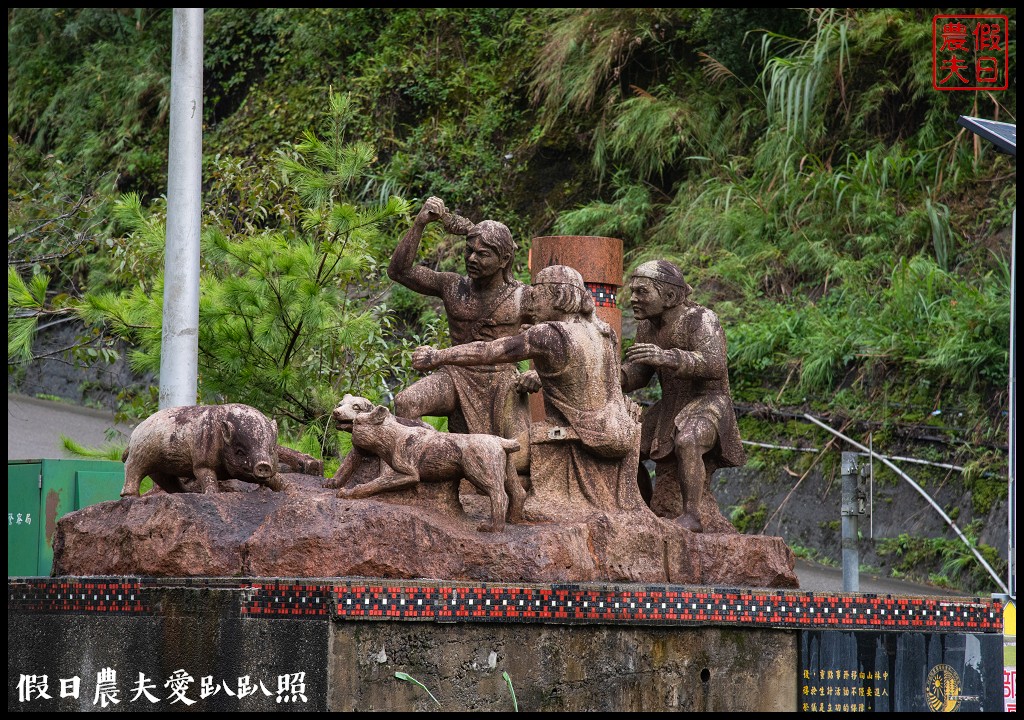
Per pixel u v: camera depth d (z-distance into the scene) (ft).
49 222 54.08
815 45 63.21
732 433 31.99
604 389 29.53
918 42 62.23
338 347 40.70
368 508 25.77
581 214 64.85
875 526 49.70
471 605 24.50
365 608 23.50
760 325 56.59
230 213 51.60
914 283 54.24
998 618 29.73
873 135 63.82
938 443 49.60
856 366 53.72
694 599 26.68
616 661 25.84
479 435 27.09
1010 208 56.95
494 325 30.94
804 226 61.05
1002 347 49.73
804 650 27.89
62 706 25.39
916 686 28.73
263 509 26.86
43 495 35.81
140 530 25.90
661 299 31.99
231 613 24.30
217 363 39.47
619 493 29.40
